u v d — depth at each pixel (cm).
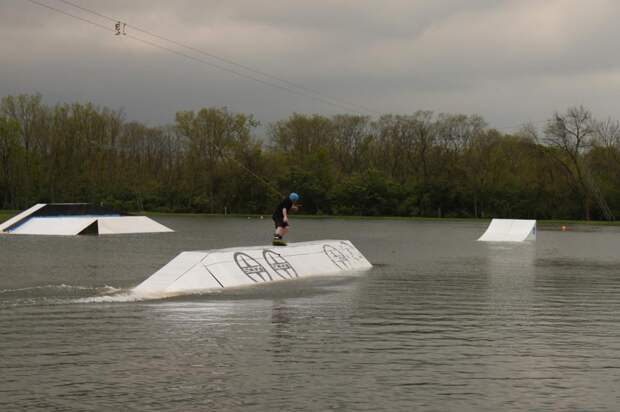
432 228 7700
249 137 11819
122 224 6134
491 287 2344
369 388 1066
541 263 3369
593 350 1344
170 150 13138
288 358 1250
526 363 1234
